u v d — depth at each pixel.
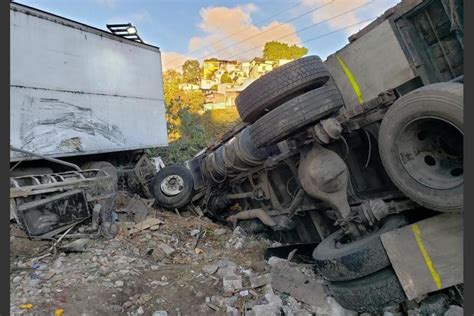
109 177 5.52
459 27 2.72
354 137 3.74
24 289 3.17
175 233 5.53
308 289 3.32
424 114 2.55
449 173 2.67
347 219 3.37
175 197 6.94
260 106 3.33
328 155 3.45
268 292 3.26
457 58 2.91
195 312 3.04
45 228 4.30
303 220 4.96
